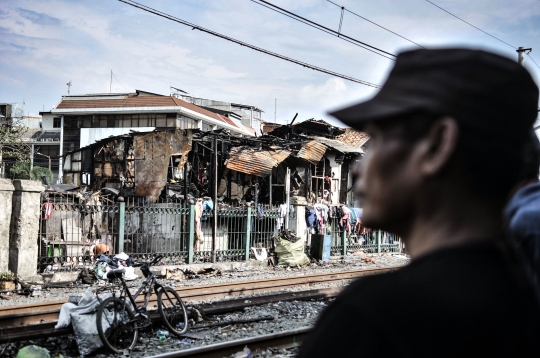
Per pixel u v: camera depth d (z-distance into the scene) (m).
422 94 0.94
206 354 6.09
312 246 19.89
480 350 0.86
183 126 44.28
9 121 31.75
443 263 0.94
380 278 0.96
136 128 44.12
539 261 2.06
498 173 0.93
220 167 21.91
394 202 0.98
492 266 0.94
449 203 0.96
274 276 15.49
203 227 18.55
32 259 12.75
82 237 14.80
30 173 35.19
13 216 12.49
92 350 6.68
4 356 6.43
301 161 25.12
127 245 15.56
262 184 23.75
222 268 16.66
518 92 0.95
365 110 1.00
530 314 0.94
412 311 0.88
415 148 0.96
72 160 24.86
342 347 0.89
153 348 7.09
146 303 7.63
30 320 8.42
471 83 0.93
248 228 18.31
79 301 7.09
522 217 2.17
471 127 0.91
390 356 0.86
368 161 1.04
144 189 18.86
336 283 14.68
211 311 9.08
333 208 22.47
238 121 56.88
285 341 6.96
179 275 14.59
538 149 1.17
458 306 0.88
